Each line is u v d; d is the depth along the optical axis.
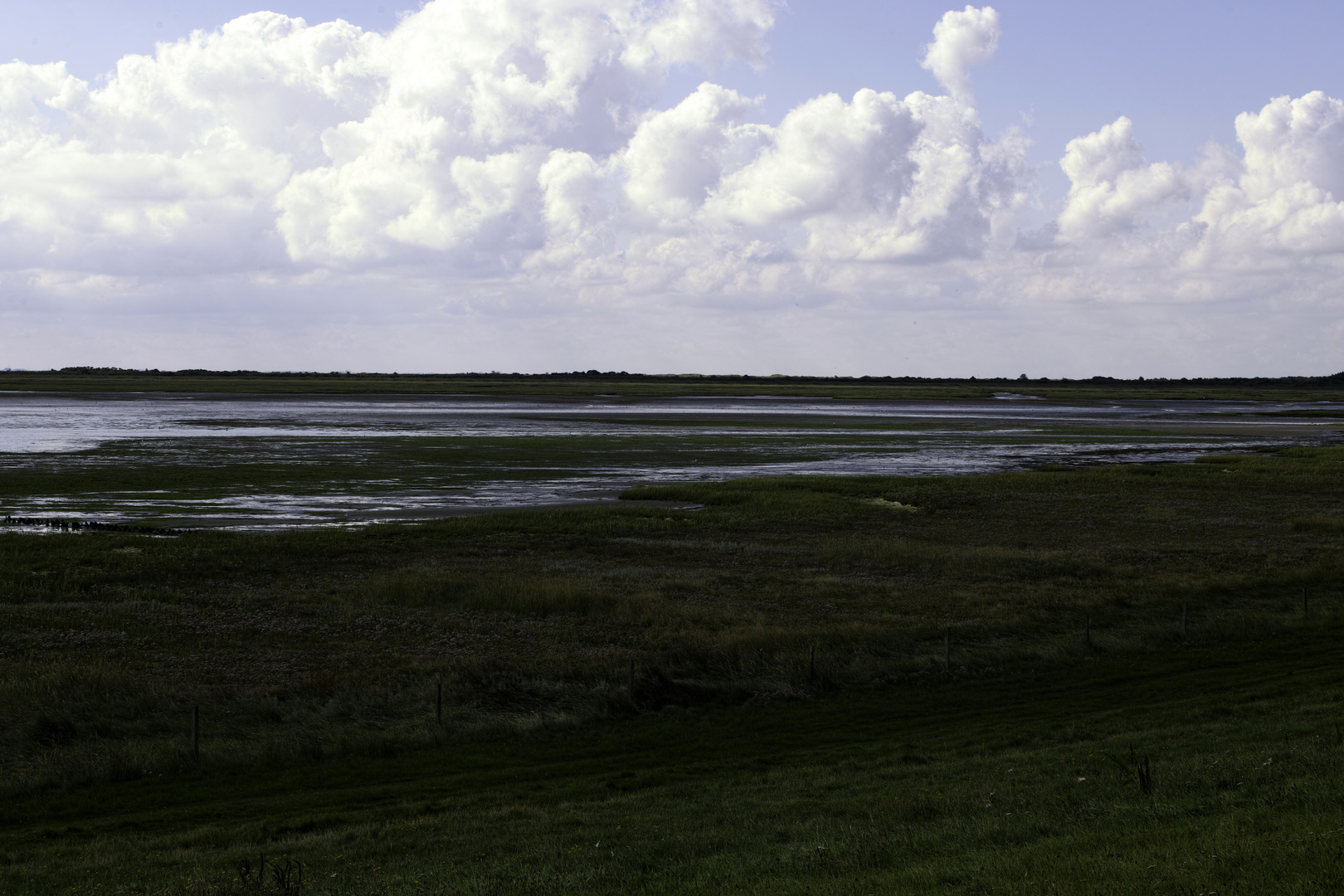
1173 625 31.67
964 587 37.59
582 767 19.58
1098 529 53.12
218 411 172.25
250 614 31.97
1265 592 36.75
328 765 19.75
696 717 23.61
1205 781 14.23
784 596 35.94
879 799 15.43
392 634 29.94
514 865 12.86
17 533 49.03
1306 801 12.37
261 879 11.85
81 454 90.50
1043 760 17.47
